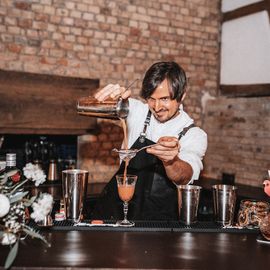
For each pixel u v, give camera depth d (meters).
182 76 2.04
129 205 2.23
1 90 3.07
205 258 1.40
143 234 1.65
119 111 1.87
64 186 1.73
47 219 1.65
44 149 3.69
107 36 3.86
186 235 1.67
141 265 1.30
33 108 3.21
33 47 3.53
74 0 3.68
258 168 3.78
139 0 4.00
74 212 1.73
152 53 4.10
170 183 2.24
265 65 3.80
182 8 4.23
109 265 1.29
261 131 3.74
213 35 4.43
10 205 1.42
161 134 2.28
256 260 1.39
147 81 2.04
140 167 2.25
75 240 1.54
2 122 3.09
